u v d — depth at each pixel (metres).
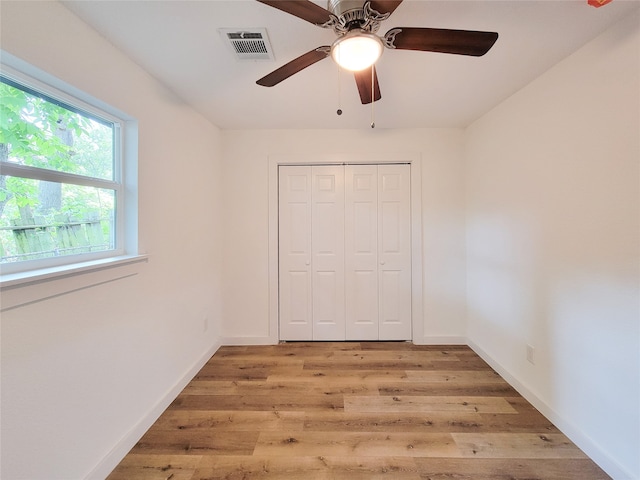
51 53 1.11
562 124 1.61
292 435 1.61
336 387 2.08
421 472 1.36
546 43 1.46
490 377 2.21
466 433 1.62
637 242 1.23
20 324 0.99
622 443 1.29
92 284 1.28
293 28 1.33
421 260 2.81
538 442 1.54
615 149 1.31
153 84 1.77
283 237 2.88
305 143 2.80
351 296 2.89
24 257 1.10
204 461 1.43
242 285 2.85
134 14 1.23
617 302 1.31
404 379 2.19
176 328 2.01
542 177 1.78
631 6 1.20
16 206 1.08
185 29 1.33
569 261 1.58
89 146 1.42
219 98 2.08
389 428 1.66
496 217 2.27
